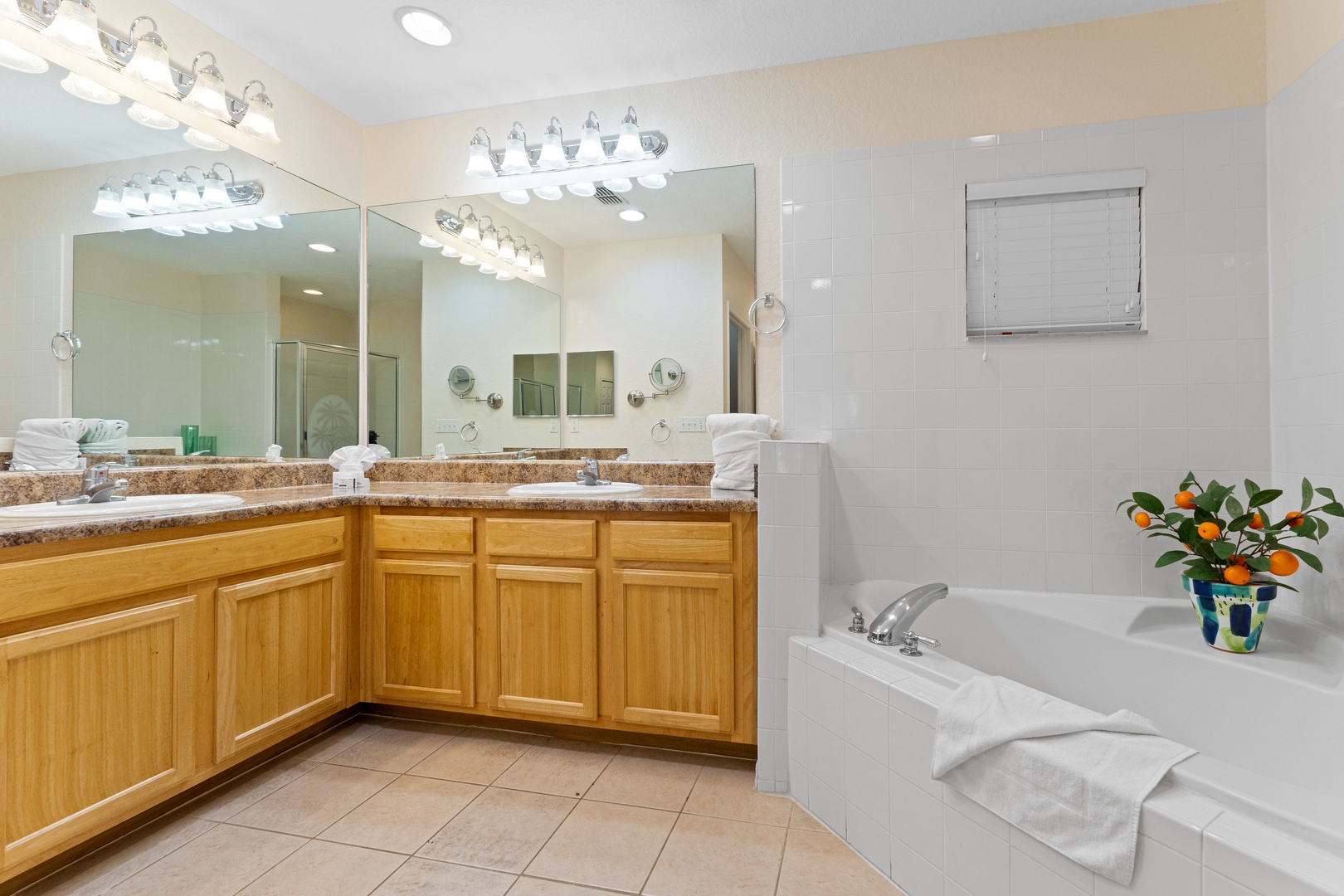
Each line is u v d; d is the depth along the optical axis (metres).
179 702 1.66
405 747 2.18
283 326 2.58
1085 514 2.21
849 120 2.44
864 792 1.58
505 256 2.81
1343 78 1.75
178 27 2.20
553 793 1.88
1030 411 2.25
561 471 2.72
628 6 2.19
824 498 2.37
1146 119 2.17
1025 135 2.25
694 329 2.58
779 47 2.40
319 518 2.12
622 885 1.48
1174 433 2.15
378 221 2.92
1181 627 1.93
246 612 1.85
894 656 1.63
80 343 1.94
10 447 1.79
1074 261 2.22
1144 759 1.08
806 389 2.41
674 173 2.60
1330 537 1.79
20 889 1.44
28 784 1.34
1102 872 1.03
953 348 2.29
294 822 1.72
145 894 1.44
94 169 1.97
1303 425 1.92
